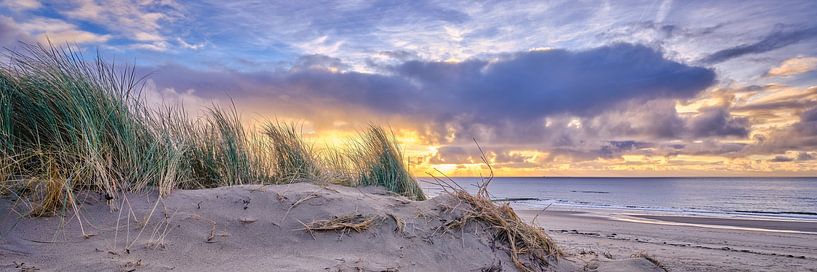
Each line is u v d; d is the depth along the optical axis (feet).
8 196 9.57
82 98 11.89
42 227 8.87
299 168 15.67
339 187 14.69
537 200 101.55
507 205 12.79
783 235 33.71
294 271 8.32
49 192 9.47
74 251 8.29
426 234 10.64
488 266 10.39
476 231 11.35
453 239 10.81
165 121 13.83
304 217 10.33
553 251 12.18
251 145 15.30
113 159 11.43
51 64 12.26
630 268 12.50
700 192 188.65
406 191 16.28
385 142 17.26
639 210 67.15
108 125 11.98
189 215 9.85
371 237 10.09
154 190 10.89
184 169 12.97
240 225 9.83
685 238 30.14
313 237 9.82
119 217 9.50
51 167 10.59
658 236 30.83
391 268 9.05
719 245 26.66
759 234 33.99
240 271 8.27
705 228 38.50
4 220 8.87
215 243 9.17
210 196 10.75
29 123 11.55
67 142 11.49
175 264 8.35
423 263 9.71
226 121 14.92
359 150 17.34
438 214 11.52
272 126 16.42
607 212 60.54
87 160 10.57
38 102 11.57
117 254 8.34
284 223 10.09
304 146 16.80
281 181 14.82
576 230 32.12
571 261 12.51
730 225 42.98
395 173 16.76
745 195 160.66
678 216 54.60
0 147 10.58
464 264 10.20
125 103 12.89
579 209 66.95
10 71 12.05
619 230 34.42
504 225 11.82
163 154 12.41
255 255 9.03
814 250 25.29
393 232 10.42
